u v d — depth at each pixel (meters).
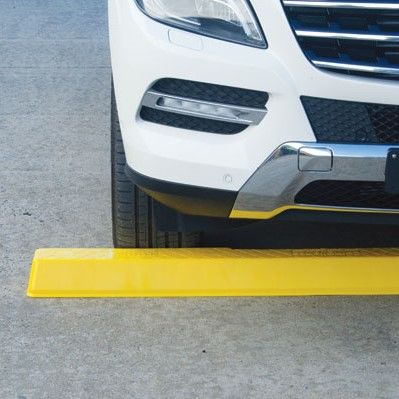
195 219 4.99
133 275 5.13
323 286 5.11
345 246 5.61
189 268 5.16
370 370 4.56
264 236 5.67
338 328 4.88
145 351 4.68
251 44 4.33
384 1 4.29
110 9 4.86
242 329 4.86
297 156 4.33
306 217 4.55
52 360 4.60
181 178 4.50
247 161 4.39
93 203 6.16
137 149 4.55
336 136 4.35
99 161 6.77
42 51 8.88
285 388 4.42
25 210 6.06
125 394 4.36
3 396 4.34
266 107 4.35
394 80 4.33
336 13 4.29
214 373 4.52
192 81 4.39
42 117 7.50
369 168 4.34
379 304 5.07
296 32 4.29
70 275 5.14
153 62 4.43
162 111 4.49
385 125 4.36
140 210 5.14
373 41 4.32
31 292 5.10
